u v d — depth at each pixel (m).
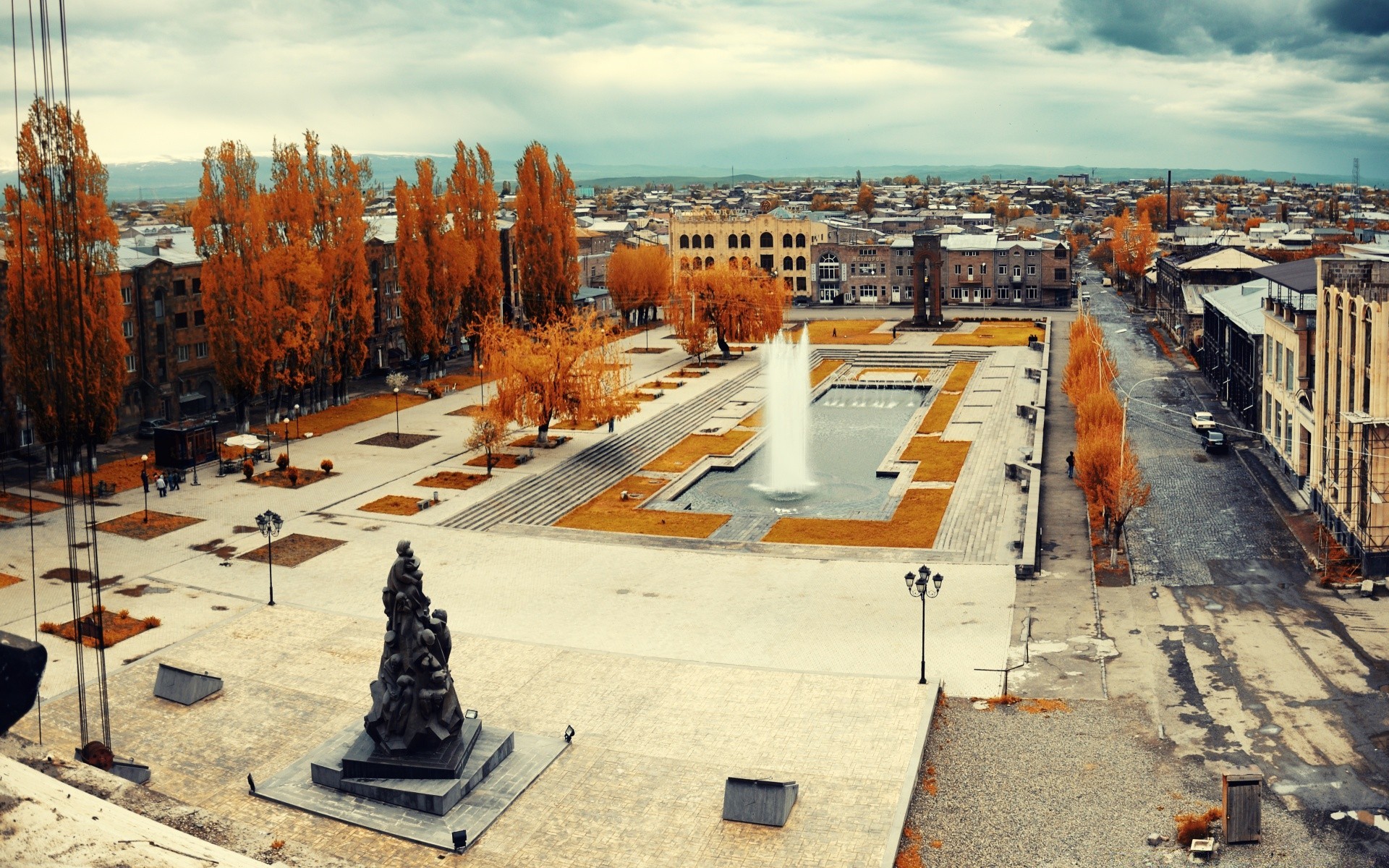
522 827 41.19
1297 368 86.06
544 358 100.00
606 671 55.00
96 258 88.00
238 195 103.25
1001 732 48.16
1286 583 66.31
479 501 86.12
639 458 104.12
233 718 49.94
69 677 54.22
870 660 56.28
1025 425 112.81
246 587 67.94
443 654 44.78
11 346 87.06
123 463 97.31
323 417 117.12
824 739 47.44
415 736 43.75
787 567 71.62
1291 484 88.38
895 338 174.50
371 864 38.81
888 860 38.00
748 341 158.62
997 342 167.25
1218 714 49.44
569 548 76.62
